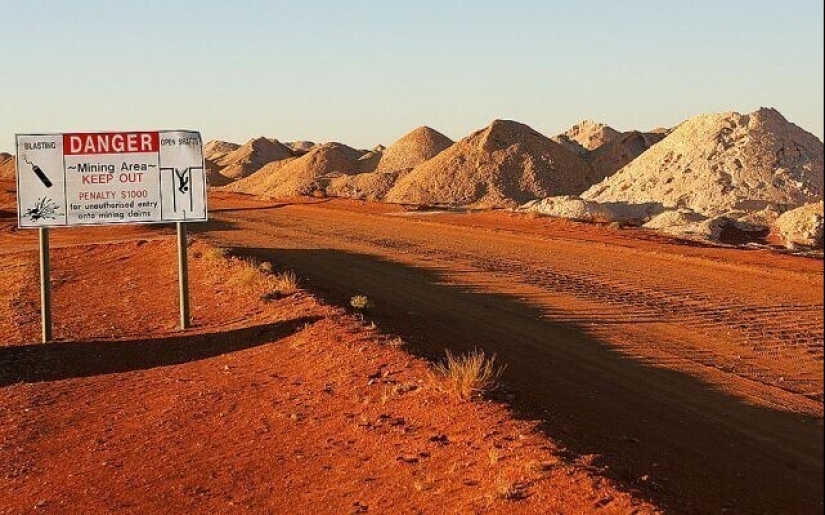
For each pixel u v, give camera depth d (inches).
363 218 2128.4
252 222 2050.9
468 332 700.0
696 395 513.0
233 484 414.3
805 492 347.9
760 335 701.9
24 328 879.1
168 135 814.5
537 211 2027.6
